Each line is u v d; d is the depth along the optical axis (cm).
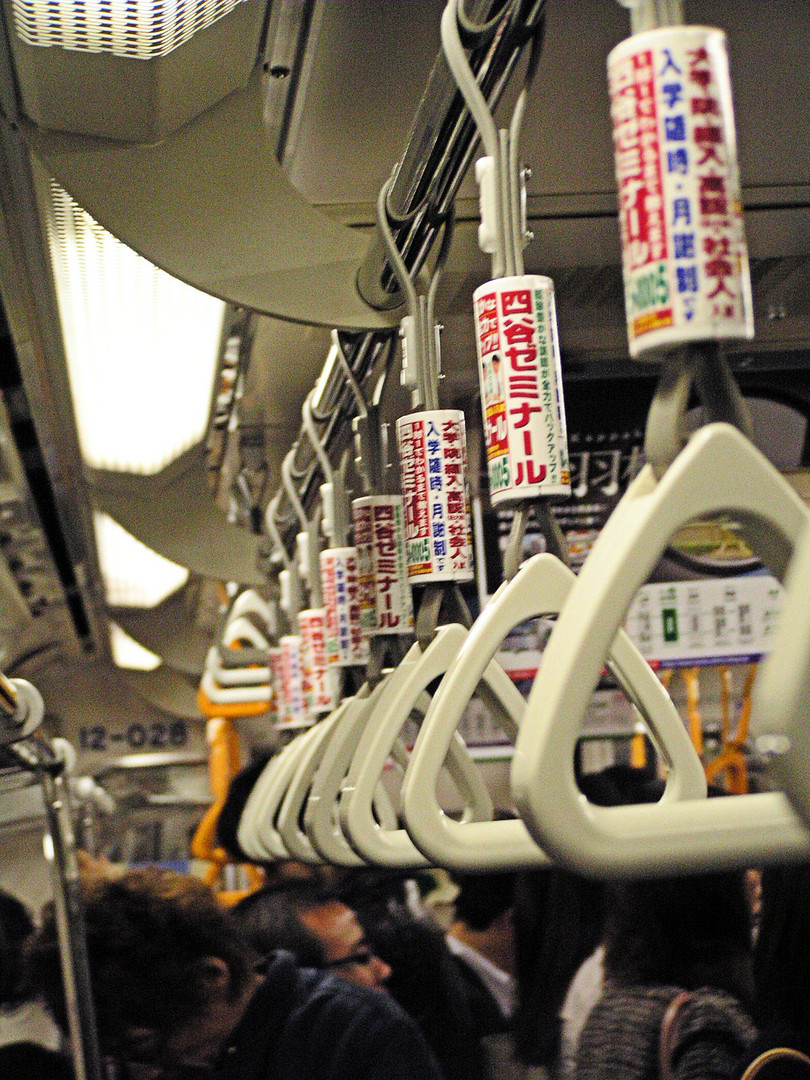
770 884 158
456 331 210
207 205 119
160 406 251
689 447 56
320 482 225
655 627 248
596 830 56
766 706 45
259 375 236
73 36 107
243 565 317
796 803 45
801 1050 154
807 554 46
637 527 56
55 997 209
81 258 176
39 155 115
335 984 222
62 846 211
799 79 150
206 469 309
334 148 161
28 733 170
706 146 57
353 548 167
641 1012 197
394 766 267
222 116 117
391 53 138
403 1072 214
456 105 98
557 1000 245
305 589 268
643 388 233
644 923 198
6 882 214
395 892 299
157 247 117
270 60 140
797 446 230
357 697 137
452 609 110
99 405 248
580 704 55
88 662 729
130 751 780
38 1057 208
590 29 134
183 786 779
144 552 406
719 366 58
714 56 58
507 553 86
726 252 56
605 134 161
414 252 119
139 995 205
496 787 392
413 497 109
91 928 207
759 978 159
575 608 56
